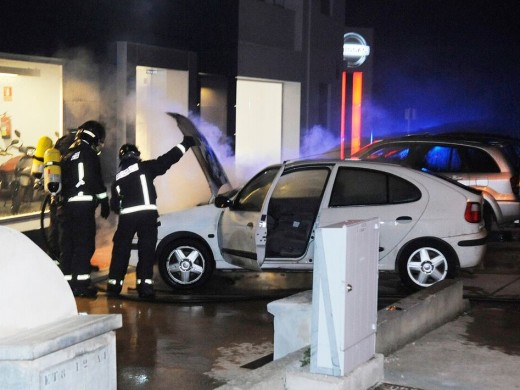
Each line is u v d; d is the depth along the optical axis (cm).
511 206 1374
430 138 1427
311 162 1029
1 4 1181
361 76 3747
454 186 1041
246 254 1016
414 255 1027
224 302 982
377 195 1027
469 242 1026
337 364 573
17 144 1249
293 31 2441
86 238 991
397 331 736
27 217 1261
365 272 600
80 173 987
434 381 649
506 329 828
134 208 980
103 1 1406
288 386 579
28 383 387
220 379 688
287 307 652
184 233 1053
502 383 651
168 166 1001
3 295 416
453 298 871
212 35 1823
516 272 1184
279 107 2452
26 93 1261
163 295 1016
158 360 740
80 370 417
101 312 921
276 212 1020
